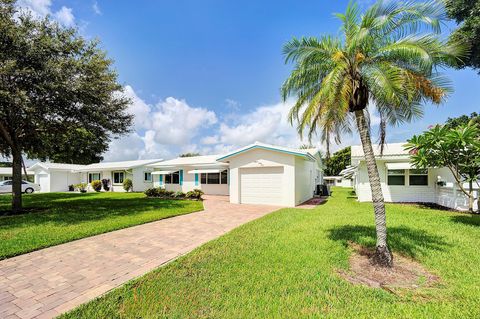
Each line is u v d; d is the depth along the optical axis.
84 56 14.05
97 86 13.77
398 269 5.40
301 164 18.38
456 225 9.25
